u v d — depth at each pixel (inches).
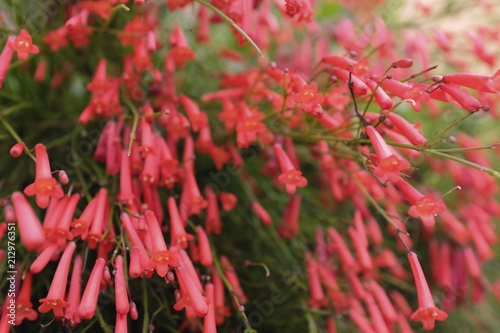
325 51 21.8
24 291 17.5
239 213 20.7
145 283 18.1
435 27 22.9
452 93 16.7
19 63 18.6
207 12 20.6
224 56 22.1
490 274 23.6
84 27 18.8
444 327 22.7
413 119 23.5
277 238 20.4
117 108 18.9
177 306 17.0
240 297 18.8
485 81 16.4
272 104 19.3
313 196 21.8
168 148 19.0
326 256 20.4
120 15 19.6
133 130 17.6
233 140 20.5
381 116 16.9
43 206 16.4
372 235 21.0
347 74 17.7
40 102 20.4
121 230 17.4
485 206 22.5
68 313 16.7
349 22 21.9
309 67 21.9
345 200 21.7
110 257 18.1
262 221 20.8
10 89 20.1
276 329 20.6
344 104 18.5
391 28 23.2
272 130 19.6
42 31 19.7
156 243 16.7
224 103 19.7
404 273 21.9
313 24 22.3
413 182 22.4
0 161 19.6
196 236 19.1
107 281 16.9
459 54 23.7
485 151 23.4
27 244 15.3
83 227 17.2
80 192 18.8
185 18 22.2
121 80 19.2
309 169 22.2
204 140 19.4
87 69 21.0
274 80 19.3
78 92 21.3
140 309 18.9
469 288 23.0
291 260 20.3
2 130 19.6
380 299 19.7
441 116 23.4
